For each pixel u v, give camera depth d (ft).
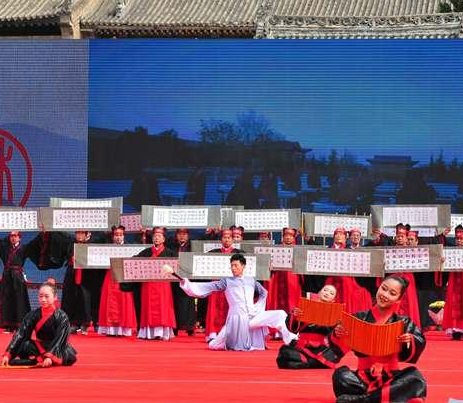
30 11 121.70
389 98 97.96
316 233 72.18
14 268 72.28
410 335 32.24
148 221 72.95
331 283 66.18
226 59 99.30
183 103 99.40
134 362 48.75
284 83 98.78
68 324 45.83
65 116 99.45
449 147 97.40
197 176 99.19
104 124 99.45
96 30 121.19
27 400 33.99
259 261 62.59
